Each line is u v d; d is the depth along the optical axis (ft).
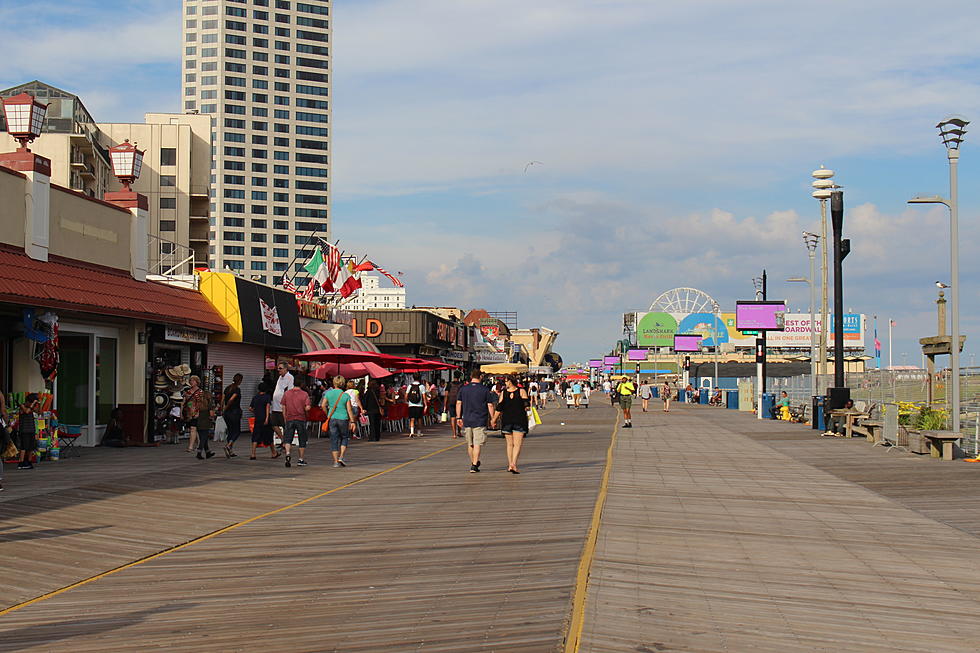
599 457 74.59
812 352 144.46
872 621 25.34
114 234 78.43
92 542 36.50
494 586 28.81
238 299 95.96
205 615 26.00
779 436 104.17
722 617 25.43
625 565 32.07
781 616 25.68
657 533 38.65
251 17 500.74
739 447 87.15
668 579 30.04
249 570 31.83
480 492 51.90
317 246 132.98
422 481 57.67
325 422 93.97
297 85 510.17
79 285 69.15
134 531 38.91
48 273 66.28
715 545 36.19
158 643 23.38
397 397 112.16
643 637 23.30
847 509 46.60
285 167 506.48
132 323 80.02
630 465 68.28
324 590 28.73
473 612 25.70
